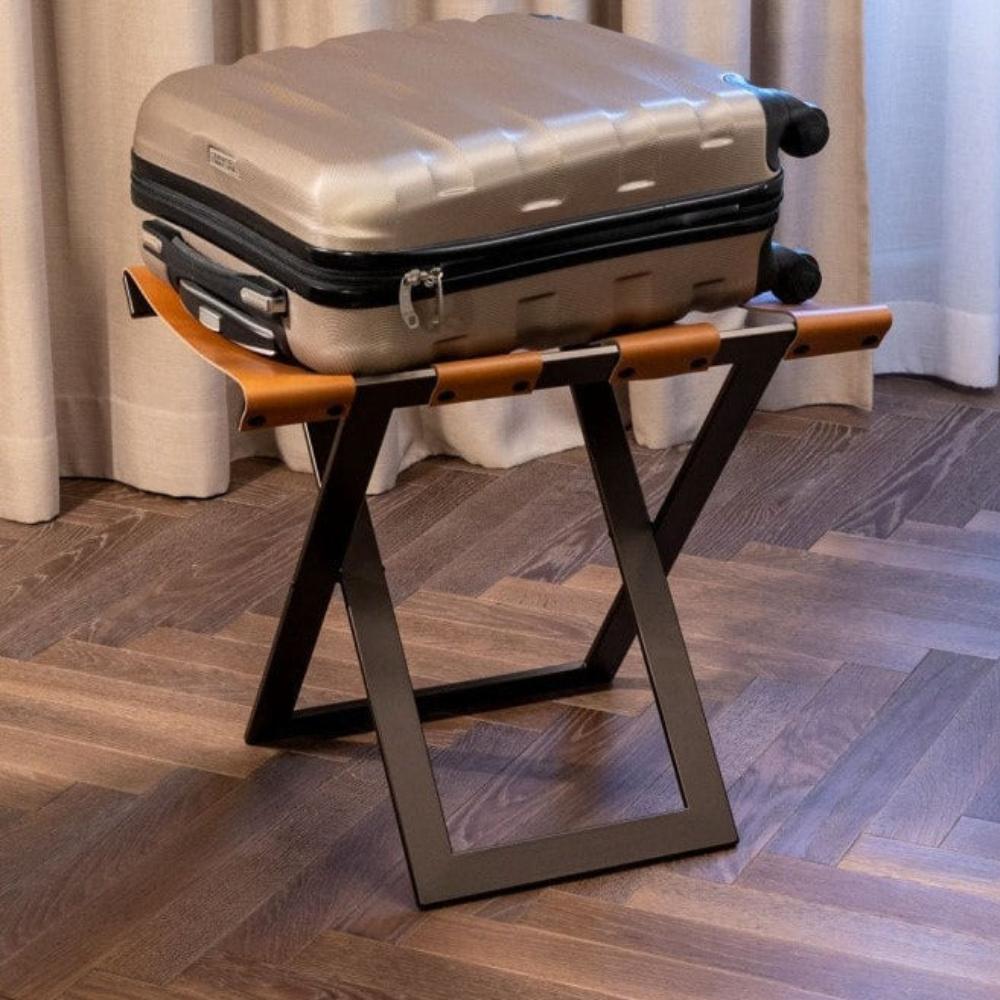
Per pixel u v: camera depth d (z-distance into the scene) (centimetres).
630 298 186
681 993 178
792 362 325
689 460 207
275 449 309
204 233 186
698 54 303
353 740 223
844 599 258
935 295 340
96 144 283
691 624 251
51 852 201
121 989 179
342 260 167
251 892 194
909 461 305
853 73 312
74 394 298
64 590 263
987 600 258
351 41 200
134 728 226
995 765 216
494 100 181
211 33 274
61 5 276
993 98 320
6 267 272
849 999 176
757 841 201
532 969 181
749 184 185
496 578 267
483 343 180
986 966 181
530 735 224
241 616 256
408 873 196
